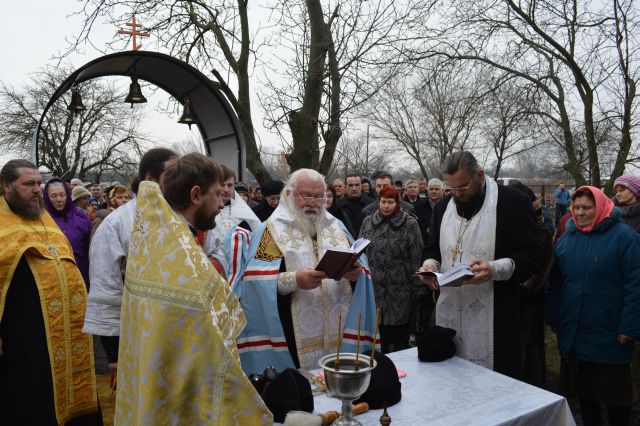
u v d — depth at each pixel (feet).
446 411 6.23
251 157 22.84
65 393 9.09
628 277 9.25
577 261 9.85
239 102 22.52
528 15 27.53
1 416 8.55
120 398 5.19
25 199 8.95
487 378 7.30
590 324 9.63
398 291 13.37
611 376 9.52
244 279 8.32
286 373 6.09
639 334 9.09
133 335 4.95
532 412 6.24
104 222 8.77
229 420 4.63
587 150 29.94
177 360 4.66
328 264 7.37
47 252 9.05
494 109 32.17
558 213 50.80
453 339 9.00
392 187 13.75
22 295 8.72
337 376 5.34
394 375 6.50
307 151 19.71
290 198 9.05
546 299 10.89
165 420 4.66
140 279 4.93
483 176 9.07
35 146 17.01
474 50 29.27
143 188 5.17
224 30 21.88
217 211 5.66
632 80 24.90
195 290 4.69
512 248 8.86
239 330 5.20
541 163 49.70
